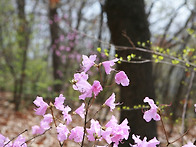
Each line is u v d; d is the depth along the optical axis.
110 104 1.34
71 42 8.74
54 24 9.23
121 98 3.13
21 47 8.34
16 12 8.84
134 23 3.08
